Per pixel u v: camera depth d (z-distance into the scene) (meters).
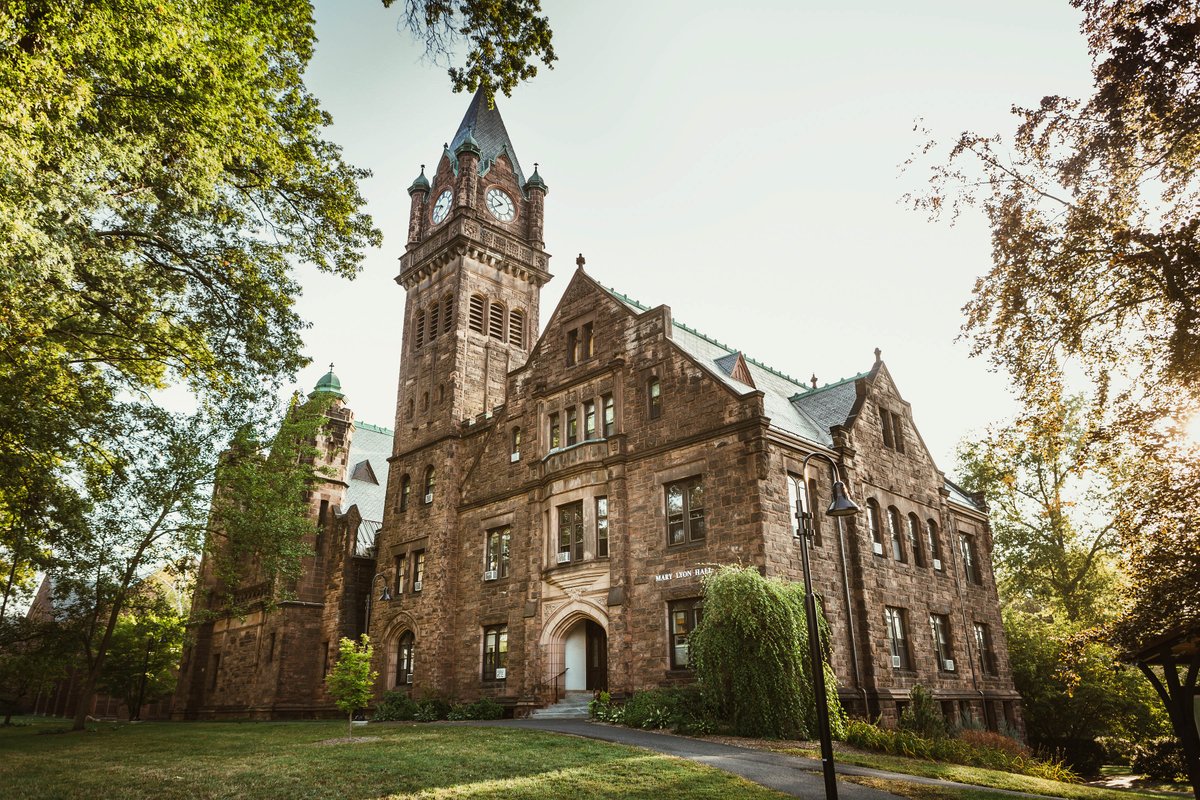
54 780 15.39
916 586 31.61
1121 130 15.74
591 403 32.44
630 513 28.86
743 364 31.78
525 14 14.45
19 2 12.27
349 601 45.19
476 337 44.91
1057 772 21.80
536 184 52.28
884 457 32.56
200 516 33.16
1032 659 38.22
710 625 22.36
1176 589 21.19
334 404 50.81
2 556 31.61
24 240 12.48
